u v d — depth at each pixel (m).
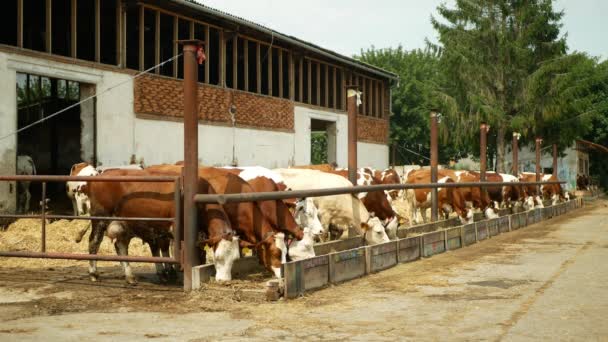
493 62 40.59
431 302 7.51
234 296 7.68
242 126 23.55
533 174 33.88
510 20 40.41
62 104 18.41
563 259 11.53
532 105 38.81
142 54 19.11
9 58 15.23
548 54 40.00
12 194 15.44
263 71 25.88
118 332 6.05
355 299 7.71
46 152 19.48
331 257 8.75
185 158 8.30
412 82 62.25
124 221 9.09
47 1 16.36
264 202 8.98
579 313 6.84
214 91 22.05
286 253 9.20
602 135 51.78
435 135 18.20
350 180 13.86
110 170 9.54
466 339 5.77
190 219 8.26
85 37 18.67
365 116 32.75
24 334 5.96
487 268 10.40
